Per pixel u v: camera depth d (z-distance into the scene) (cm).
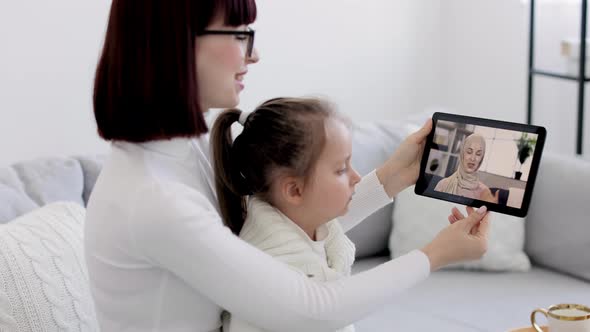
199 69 107
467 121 133
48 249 152
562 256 232
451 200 132
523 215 127
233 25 107
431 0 346
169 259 101
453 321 207
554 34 318
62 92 252
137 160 106
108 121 104
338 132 116
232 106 112
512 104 338
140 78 101
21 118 245
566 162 235
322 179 116
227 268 101
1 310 141
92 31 255
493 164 131
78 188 191
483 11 340
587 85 311
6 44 239
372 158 245
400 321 208
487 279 232
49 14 246
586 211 226
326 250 126
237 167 120
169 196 101
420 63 349
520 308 212
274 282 103
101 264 107
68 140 256
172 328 109
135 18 100
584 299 215
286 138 114
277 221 118
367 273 111
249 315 103
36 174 187
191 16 101
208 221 102
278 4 300
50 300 146
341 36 320
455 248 117
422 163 135
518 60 332
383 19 332
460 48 351
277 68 304
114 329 110
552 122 326
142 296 107
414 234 239
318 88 318
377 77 335
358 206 137
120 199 104
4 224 158
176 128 103
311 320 104
